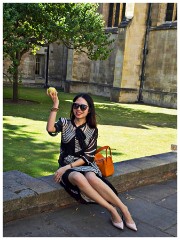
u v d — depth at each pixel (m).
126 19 20.59
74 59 24.66
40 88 26.06
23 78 26.31
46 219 3.23
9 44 12.65
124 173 4.19
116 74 20.97
